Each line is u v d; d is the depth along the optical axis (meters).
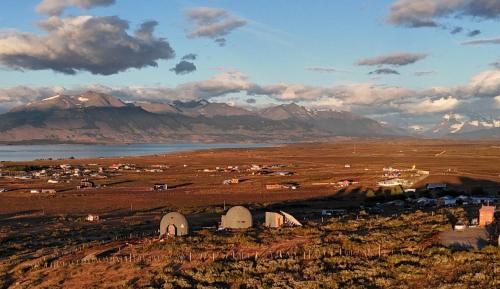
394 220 75.81
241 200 141.75
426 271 48.31
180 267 57.28
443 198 118.12
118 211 127.94
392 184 154.75
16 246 81.00
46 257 67.69
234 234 73.56
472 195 126.50
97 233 91.50
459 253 51.09
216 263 56.56
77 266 61.38
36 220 115.44
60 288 54.72
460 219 70.56
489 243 55.44
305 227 76.44
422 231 64.50
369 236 63.53
